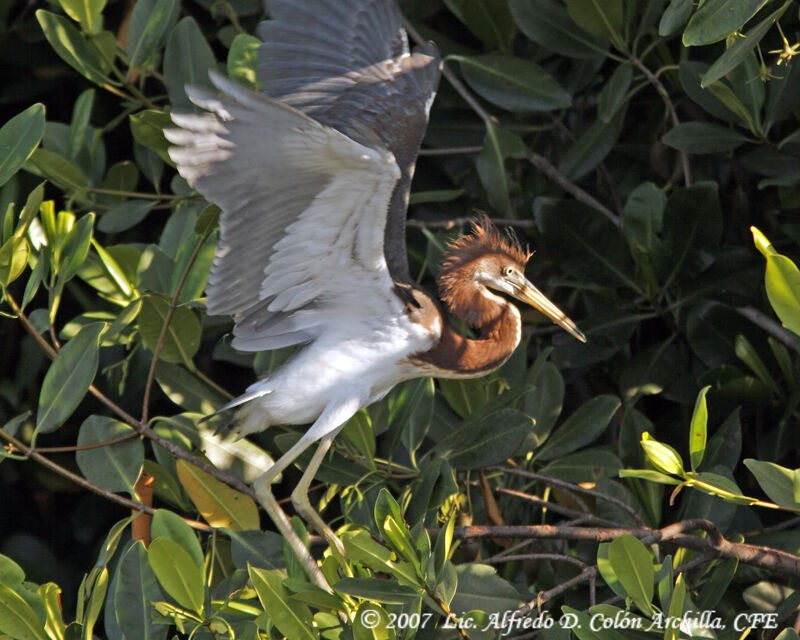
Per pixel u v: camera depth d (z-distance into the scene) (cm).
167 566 536
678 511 716
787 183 749
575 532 629
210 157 546
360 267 627
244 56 759
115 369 811
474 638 537
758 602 660
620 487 721
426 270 873
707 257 776
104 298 809
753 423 837
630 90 882
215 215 645
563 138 888
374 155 541
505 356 736
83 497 876
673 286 805
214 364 893
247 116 527
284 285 632
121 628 566
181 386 721
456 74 896
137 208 804
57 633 548
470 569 613
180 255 723
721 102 780
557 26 819
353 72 723
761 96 768
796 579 702
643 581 532
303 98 711
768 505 527
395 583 529
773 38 784
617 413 868
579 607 704
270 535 639
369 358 676
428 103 728
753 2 528
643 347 888
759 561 613
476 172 888
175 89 776
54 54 904
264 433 800
